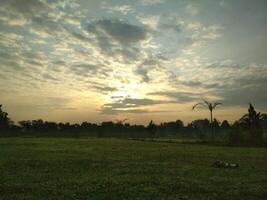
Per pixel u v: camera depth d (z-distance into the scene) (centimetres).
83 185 2169
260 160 4231
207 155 4978
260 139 9075
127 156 4578
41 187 2094
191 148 7019
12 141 9019
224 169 3167
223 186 2211
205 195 1931
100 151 5531
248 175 2775
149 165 3462
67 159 3978
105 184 2208
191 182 2338
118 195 1886
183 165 3488
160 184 2239
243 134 9262
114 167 3250
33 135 16588
